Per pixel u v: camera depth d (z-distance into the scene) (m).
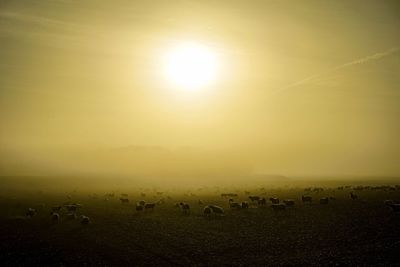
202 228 58.47
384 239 47.75
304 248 44.62
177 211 77.12
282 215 68.44
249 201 94.56
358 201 84.62
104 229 58.41
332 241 47.69
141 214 73.69
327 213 68.88
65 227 60.06
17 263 39.50
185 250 44.81
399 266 36.28
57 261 40.34
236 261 39.72
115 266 38.50
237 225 60.25
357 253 41.50
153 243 48.66
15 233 55.06
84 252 44.19
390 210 69.19
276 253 42.66
